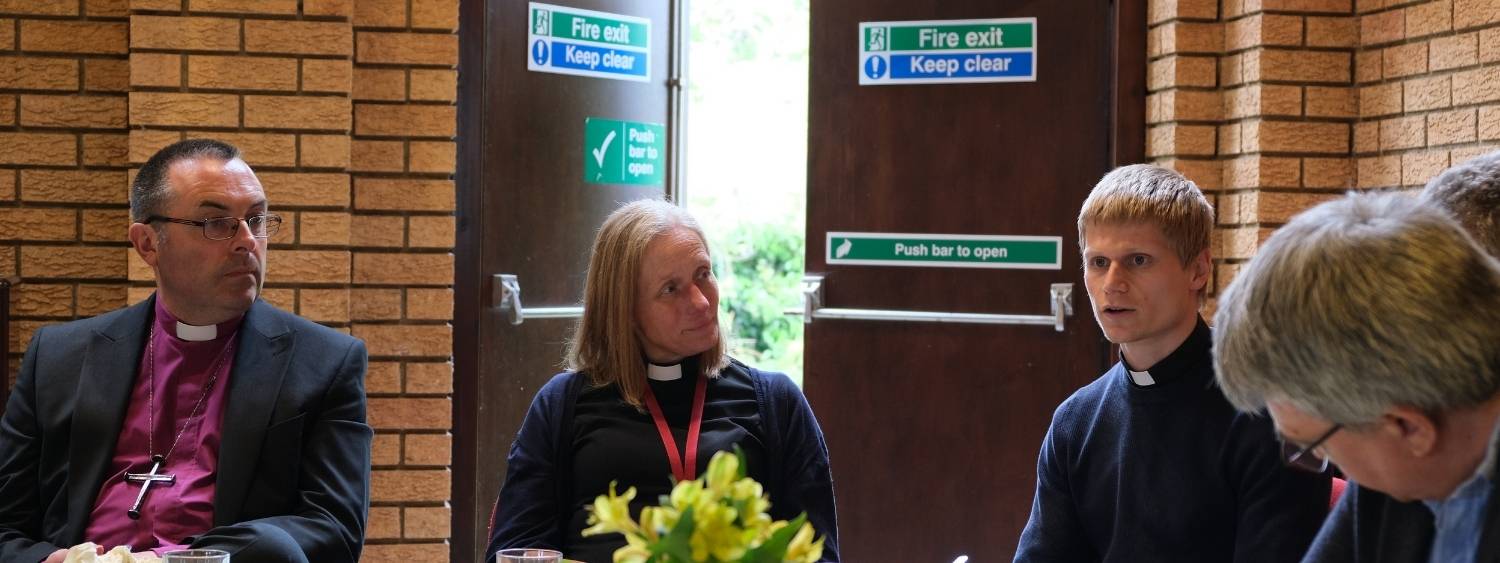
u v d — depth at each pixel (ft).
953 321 13.41
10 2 11.21
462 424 12.52
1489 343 3.54
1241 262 12.35
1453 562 3.87
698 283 7.69
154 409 7.99
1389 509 4.48
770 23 26.89
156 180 7.93
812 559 4.02
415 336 11.90
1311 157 12.19
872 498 13.66
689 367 7.88
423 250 11.94
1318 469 4.20
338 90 11.24
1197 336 6.69
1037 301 13.25
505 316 12.86
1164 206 6.59
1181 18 12.52
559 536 7.66
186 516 7.70
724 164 26.91
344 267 11.35
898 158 13.50
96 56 11.34
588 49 13.55
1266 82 12.09
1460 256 3.62
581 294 13.66
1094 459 7.03
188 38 11.01
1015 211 13.28
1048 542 7.23
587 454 7.63
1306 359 3.71
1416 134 11.49
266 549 7.13
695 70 26.78
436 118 11.86
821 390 13.74
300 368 8.04
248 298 8.03
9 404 8.13
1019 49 13.20
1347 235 3.72
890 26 13.47
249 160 11.16
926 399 13.51
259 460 7.77
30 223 11.29
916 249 13.48
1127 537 6.81
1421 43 11.44
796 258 26.99
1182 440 6.64
